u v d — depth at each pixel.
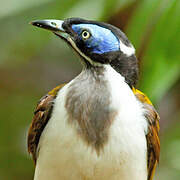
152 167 10.00
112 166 8.88
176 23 10.36
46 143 9.13
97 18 11.50
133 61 9.52
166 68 10.42
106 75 9.21
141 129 9.09
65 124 8.87
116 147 8.81
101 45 9.38
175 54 10.40
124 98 9.00
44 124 9.45
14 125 15.45
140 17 10.52
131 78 9.47
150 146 9.61
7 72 16.98
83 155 8.80
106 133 8.80
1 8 12.44
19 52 15.02
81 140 8.80
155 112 9.61
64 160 8.92
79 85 9.12
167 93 15.67
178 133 14.67
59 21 9.75
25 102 16.42
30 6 12.35
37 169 9.42
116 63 9.38
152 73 10.45
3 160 14.75
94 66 9.35
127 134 8.86
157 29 10.44
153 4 10.44
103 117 8.85
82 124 8.83
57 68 17.59
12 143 15.00
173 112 15.78
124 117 8.88
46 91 17.33
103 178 8.96
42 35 13.57
